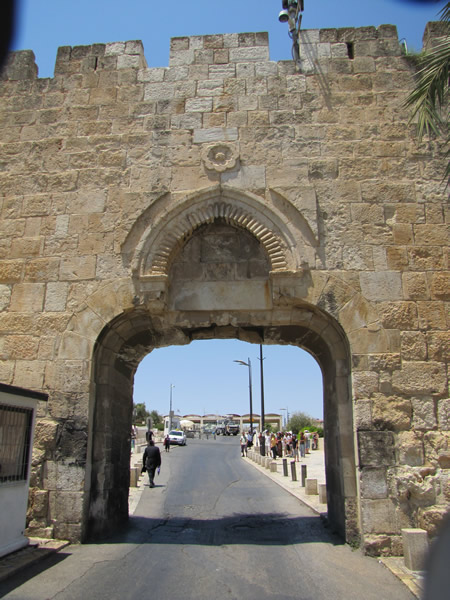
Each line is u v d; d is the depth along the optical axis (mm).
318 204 8969
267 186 9102
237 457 34594
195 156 9430
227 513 11305
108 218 9203
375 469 7535
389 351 8086
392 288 8438
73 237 9188
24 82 10406
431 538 6969
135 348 10078
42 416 8266
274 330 9719
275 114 9570
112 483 9055
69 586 5758
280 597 5551
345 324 8273
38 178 9695
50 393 8352
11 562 6379
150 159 9508
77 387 8328
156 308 8711
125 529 9125
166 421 61406
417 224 8805
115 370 9547
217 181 9203
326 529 9203
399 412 7773
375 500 7410
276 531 9109
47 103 10188
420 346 8109
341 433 8375
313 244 8680
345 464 8180
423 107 7012
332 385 9195
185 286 9102
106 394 8977
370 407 7812
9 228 9445
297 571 6488
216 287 9047
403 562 6781
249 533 8914
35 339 8680
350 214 8883
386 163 9188
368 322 8258
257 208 8914
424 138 9281
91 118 9945
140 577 6160
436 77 6793
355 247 8695
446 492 7273
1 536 6535
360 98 9617
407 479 7348
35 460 8000
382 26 10109
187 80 9977
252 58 10023
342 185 9070
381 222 8820
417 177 9086
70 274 8977
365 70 9805
